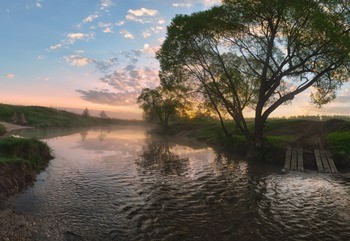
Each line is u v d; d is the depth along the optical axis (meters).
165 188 18.55
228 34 33.88
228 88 38.69
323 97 33.56
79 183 18.62
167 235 11.31
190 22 32.81
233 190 18.77
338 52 27.27
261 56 34.56
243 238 11.37
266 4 28.59
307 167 28.98
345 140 31.55
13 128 65.00
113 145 43.09
